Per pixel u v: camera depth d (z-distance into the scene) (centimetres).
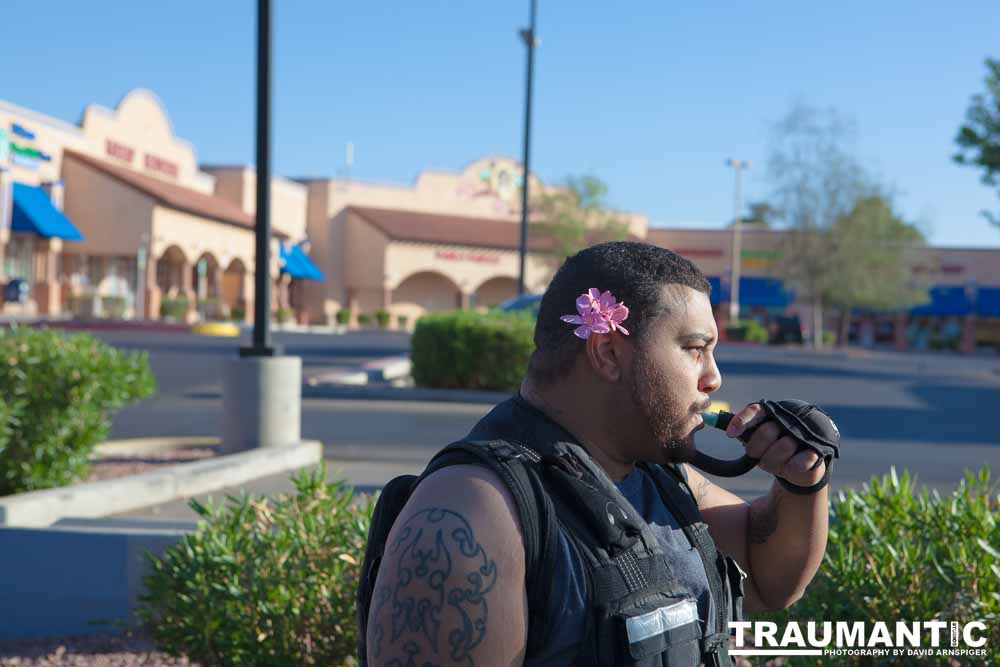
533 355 152
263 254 889
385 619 127
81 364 679
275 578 343
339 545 350
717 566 158
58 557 475
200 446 930
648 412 144
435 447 1025
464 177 6331
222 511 378
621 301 143
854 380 2452
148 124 4622
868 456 1065
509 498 130
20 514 566
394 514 148
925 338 6625
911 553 304
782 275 4888
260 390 874
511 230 6284
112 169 4188
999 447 1179
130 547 472
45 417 673
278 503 389
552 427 143
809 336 5150
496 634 125
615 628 132
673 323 144
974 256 6469
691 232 6569
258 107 881
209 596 343
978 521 306
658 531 150
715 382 150
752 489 784
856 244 4644
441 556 126
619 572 134
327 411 1334
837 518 331
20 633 473
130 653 446
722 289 6519
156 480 673
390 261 5734
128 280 4516
